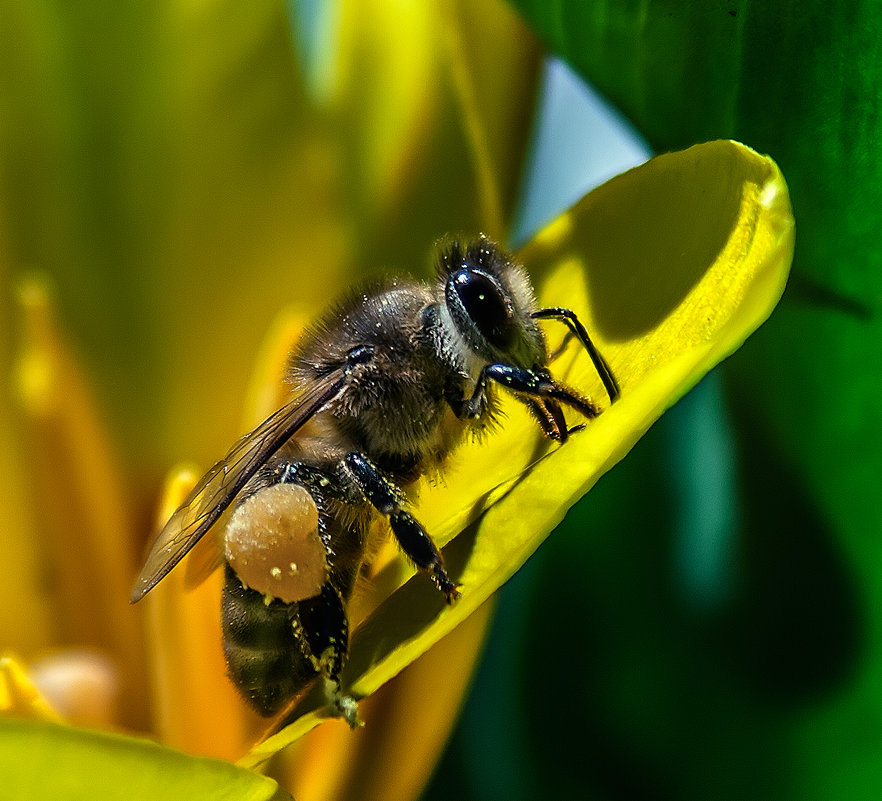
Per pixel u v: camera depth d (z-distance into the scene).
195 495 0.06
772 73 0.06
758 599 0.06
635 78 0.06
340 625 0.06
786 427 0.06
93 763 0.05
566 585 0.06
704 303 0.06
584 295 0.06
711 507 0.06
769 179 0.05
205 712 0.06
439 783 0.06
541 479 0.05
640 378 0.06
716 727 0.06
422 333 0.06
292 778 0.06
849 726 0.06
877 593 0.06
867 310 0.06
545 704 0.06
